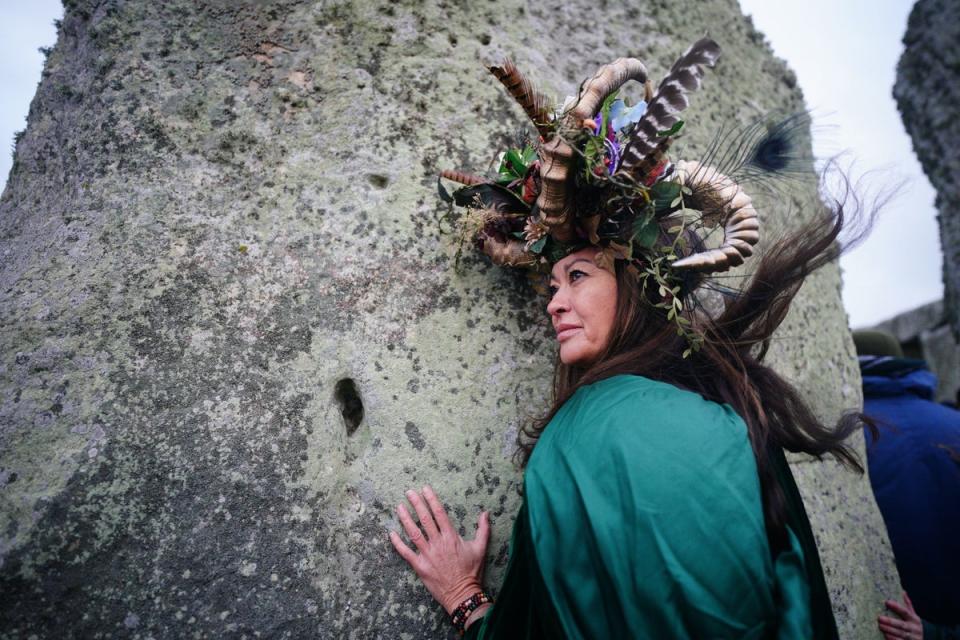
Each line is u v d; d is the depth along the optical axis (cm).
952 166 389
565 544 87
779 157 131
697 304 120
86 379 111
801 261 119
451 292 133
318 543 115
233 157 129
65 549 103
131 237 120
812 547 97
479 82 147
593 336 110
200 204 124
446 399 128
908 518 211
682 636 76
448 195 130
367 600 116
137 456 109
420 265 132
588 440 92
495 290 137
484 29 151
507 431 132
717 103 188
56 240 120
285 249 126
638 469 84
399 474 122
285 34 138
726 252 103
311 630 111
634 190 102
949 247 395
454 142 141
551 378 139
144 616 104
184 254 120
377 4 142
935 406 228
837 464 180
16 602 99
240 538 111
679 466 83
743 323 118
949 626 204
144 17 132
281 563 112
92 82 129
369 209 131
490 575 123
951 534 205
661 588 77
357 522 119
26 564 101
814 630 87
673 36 184
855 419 128
